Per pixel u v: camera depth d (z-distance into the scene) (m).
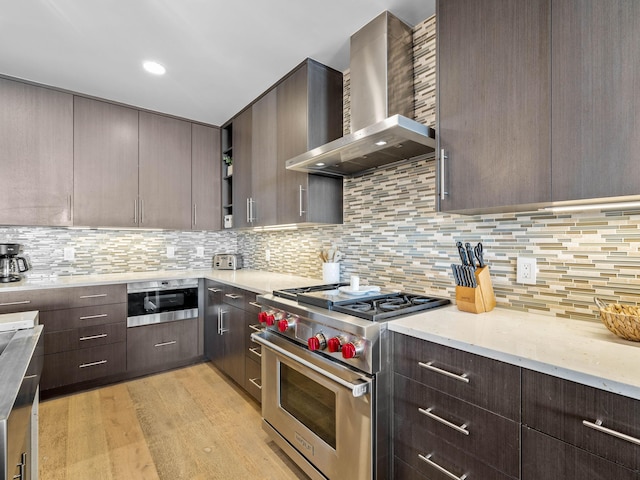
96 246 3.15
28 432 1.00
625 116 0.97
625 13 0.98
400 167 2.05
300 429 1.67
